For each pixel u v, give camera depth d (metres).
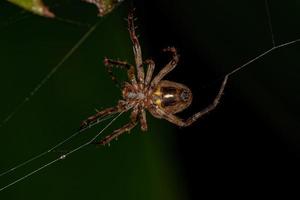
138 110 0.19
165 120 0.19
